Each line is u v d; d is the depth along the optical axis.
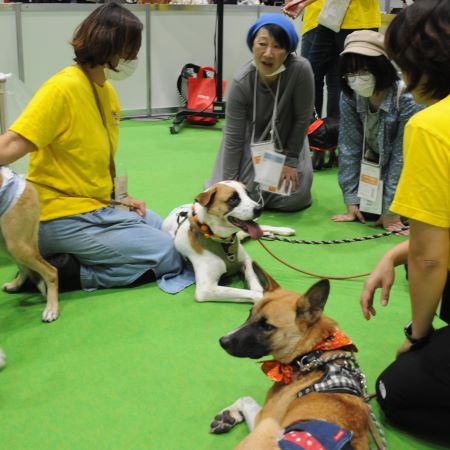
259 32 4.27
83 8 7.81
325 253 4.23
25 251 3.21
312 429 1.74
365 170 4.61
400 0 9.07
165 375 2.81
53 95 3.20
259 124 4.77
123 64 3.43
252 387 2.73
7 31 7.43
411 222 2.05
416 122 1.96
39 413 2.55
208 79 8.23
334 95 6.46
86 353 2.98
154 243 3.67
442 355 2.22
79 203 3.52
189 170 6.05
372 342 3.11
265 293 2.37
